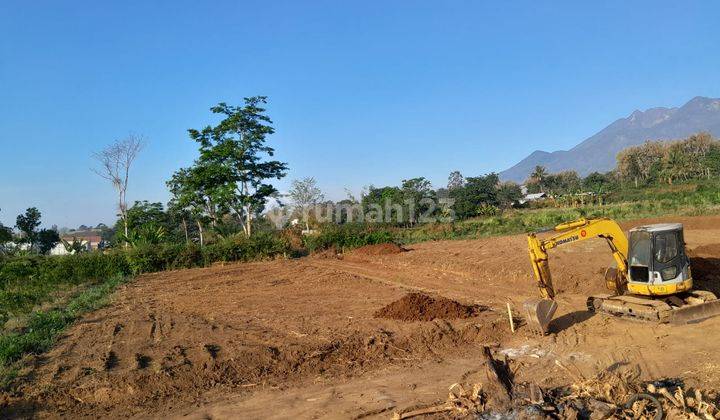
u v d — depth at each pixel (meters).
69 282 27.73
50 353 12.59
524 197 97.88
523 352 11.45
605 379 8.41
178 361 11.52
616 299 13.05
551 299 12.83
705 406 7.04
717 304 12.24
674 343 11.00
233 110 39.94
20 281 26.16
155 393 10.09
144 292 22.81
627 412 7.22
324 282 22.77
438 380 10.11
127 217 47.41
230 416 8.98
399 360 11.56
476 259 24.69
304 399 9.59
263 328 14.38
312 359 11.59
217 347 12.59
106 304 19.78
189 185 41.94
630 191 79.25
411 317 14.34
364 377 10.65
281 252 34.81
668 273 12.28
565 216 43.78
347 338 12.71
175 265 32.22
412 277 22.83
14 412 9.30
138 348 12.80
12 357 11.99
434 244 35.41
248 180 40.62
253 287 22.66
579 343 11.71
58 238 61.41
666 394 7.25
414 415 8.12
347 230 38.41
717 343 10.73
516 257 23.62
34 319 16.36
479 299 17.05
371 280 22.61
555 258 22.05
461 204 63.91
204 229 49.50
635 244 12.74
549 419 7.28
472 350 11.95
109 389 10.06
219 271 29.31
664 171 92.44
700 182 76.44
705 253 20.02
